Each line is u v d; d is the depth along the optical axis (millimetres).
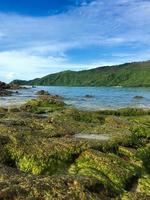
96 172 16734
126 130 26656
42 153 18500
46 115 35688
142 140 26578
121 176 17047
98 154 18828
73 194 13211
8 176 14523
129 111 45625
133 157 20625
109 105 62844
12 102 62344
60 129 25797
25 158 18172
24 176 14586
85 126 27688
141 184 17312
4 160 18062
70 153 18969
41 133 23203
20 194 12594
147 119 36969
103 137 23656
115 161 18500
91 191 14102
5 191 12469
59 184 13531
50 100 52531
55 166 17938
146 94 124062
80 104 63312
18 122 26641
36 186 13094
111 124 31438
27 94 100812
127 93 133625
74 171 17344
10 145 19000
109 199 14125
